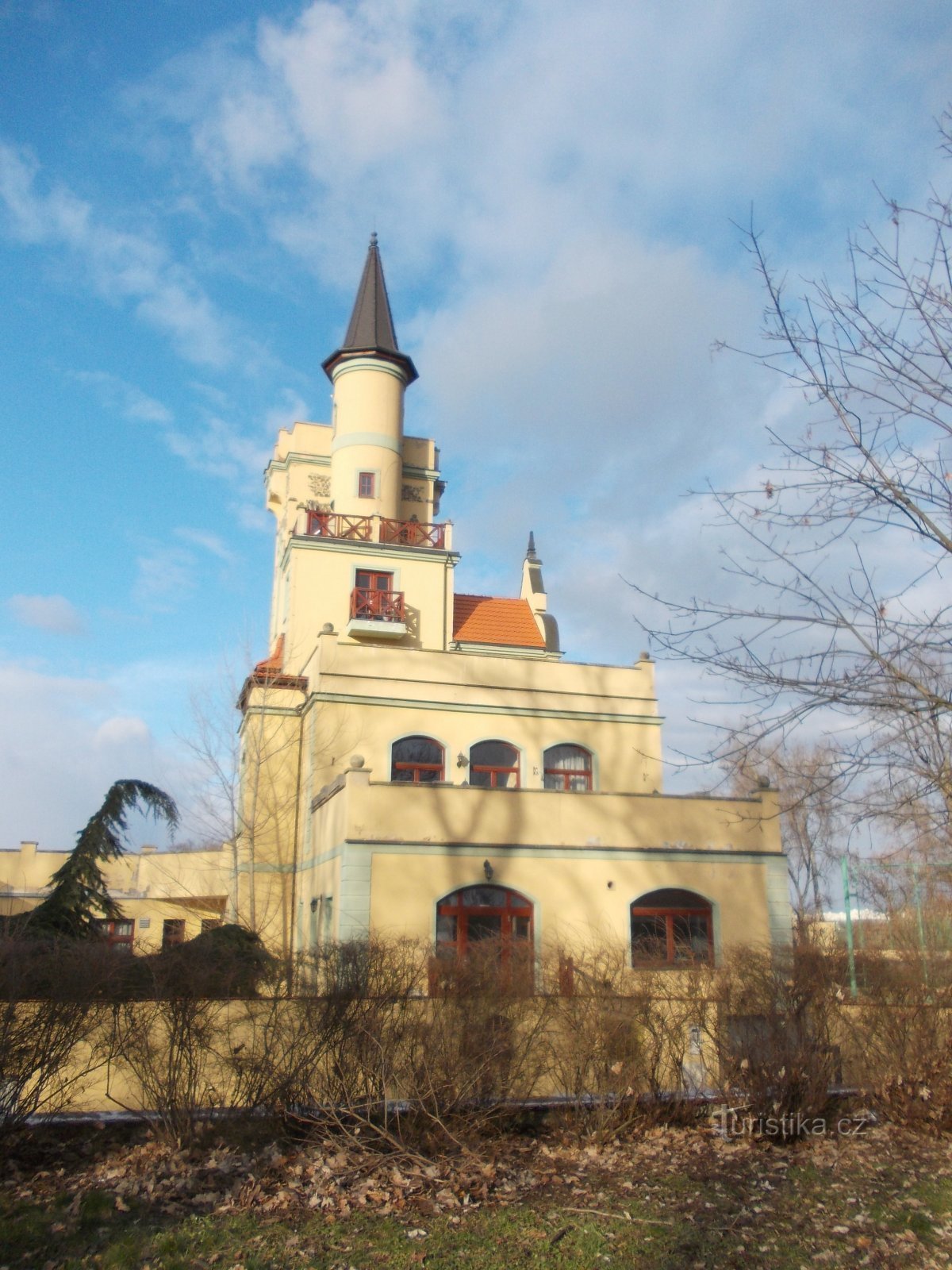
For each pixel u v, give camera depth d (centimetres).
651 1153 1016
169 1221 791
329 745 2478
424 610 3045
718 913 2069
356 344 3456
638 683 2730
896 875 1560
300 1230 779
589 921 1998
